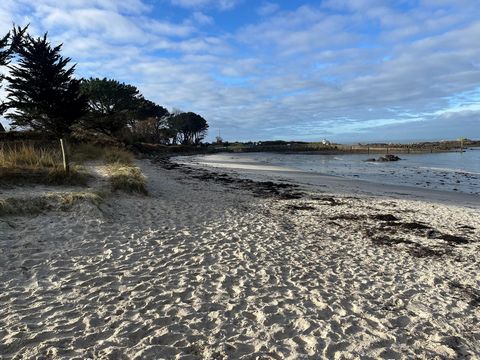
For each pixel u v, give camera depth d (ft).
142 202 38.55
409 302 19.49
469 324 17.51
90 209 30.09
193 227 31.12
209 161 161.48
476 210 48.49
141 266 21.39
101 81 135.85
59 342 13.15
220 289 19.21
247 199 50.29
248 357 13.42
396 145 343.46
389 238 32.71
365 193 63.16
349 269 24.03
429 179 93.76
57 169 39.91
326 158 213.46
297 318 16.70
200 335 14.64
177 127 300.40
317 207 46.75
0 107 42.11
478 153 250.78
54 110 41.81
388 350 14.64
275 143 410.31
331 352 14.17
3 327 13.91
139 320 15.34
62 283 18.28
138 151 139.85
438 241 32.14
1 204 27.35
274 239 29.71
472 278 23.62
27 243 22.82
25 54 39.83
